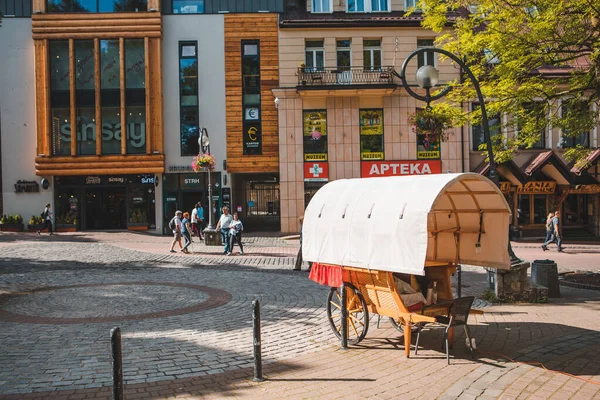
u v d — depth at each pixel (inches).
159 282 538.0
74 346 298.2
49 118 1153.4
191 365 264.5
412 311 294.5
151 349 292.2
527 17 499.2
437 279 317.4
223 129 1182.3
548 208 1208.8
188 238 804.0
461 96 586.9
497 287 434.3
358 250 295.3
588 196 1238.9
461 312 273.9
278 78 1180.5
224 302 432.5
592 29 485.1
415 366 263.4
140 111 1176.8
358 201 305.9
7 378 244.2
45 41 1144.2
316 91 1122.7
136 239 1033.5
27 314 384.5
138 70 1173.7
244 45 1190.9
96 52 1153.4
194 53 1185.4
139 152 1176.2
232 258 747.4
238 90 1181.7
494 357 277.0
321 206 333.7
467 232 321.1
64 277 569.6
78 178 1170.6
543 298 438.0
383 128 1168.8
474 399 218.2
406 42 1166.3
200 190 1184.8
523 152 1187.9
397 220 270.7
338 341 313.6
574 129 532.4
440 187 265.3
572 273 596.1
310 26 1156.5
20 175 1164.5
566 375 247.3
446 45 569.3
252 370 257.6
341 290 303.6
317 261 327.9
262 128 1180.5
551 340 308.7
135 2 1164.5
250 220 1250.6
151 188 1186.0
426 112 552.4
